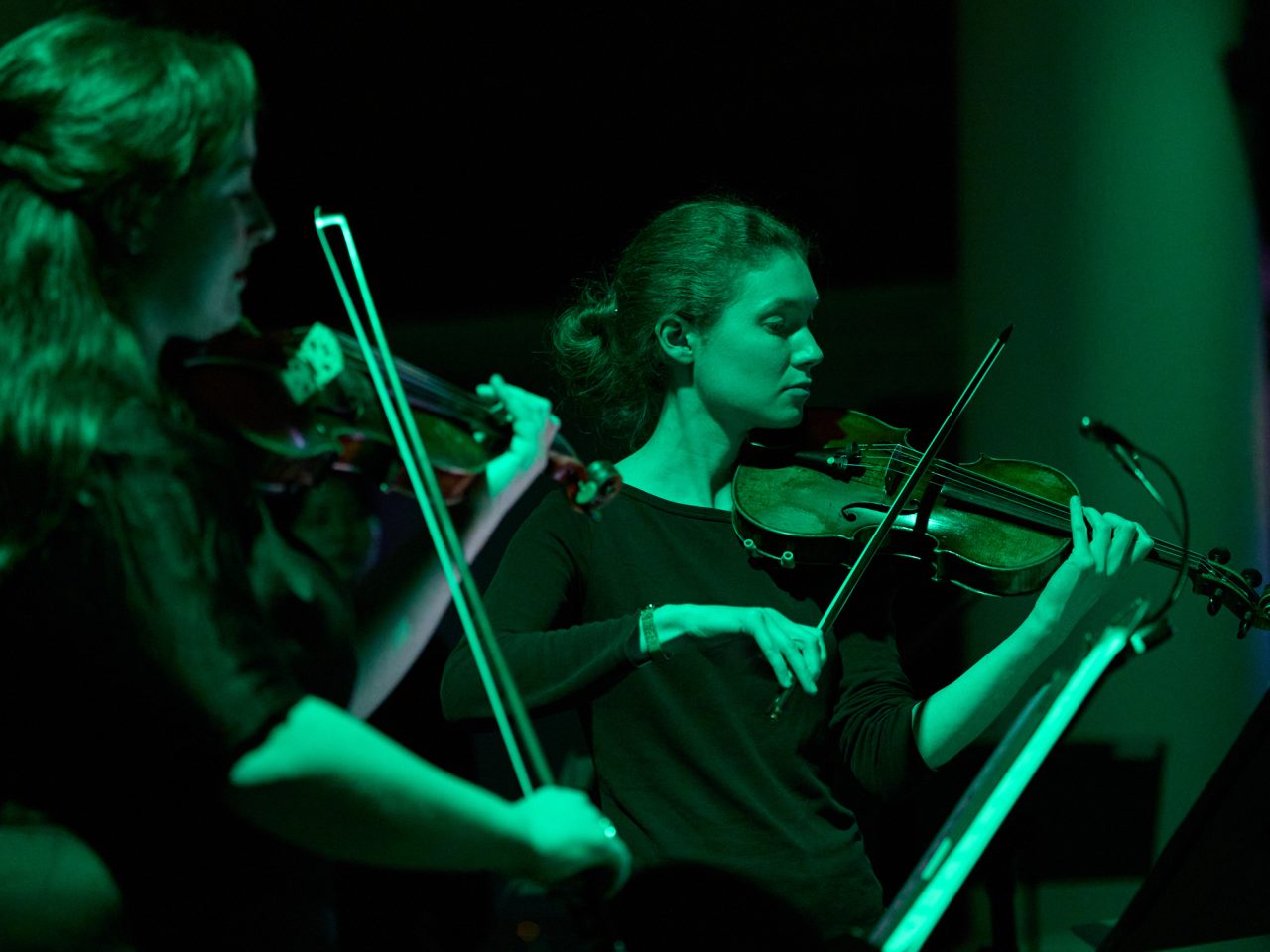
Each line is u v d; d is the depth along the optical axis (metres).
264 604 2.46
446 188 8.66
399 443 2.87
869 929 3.41
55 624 2.15
